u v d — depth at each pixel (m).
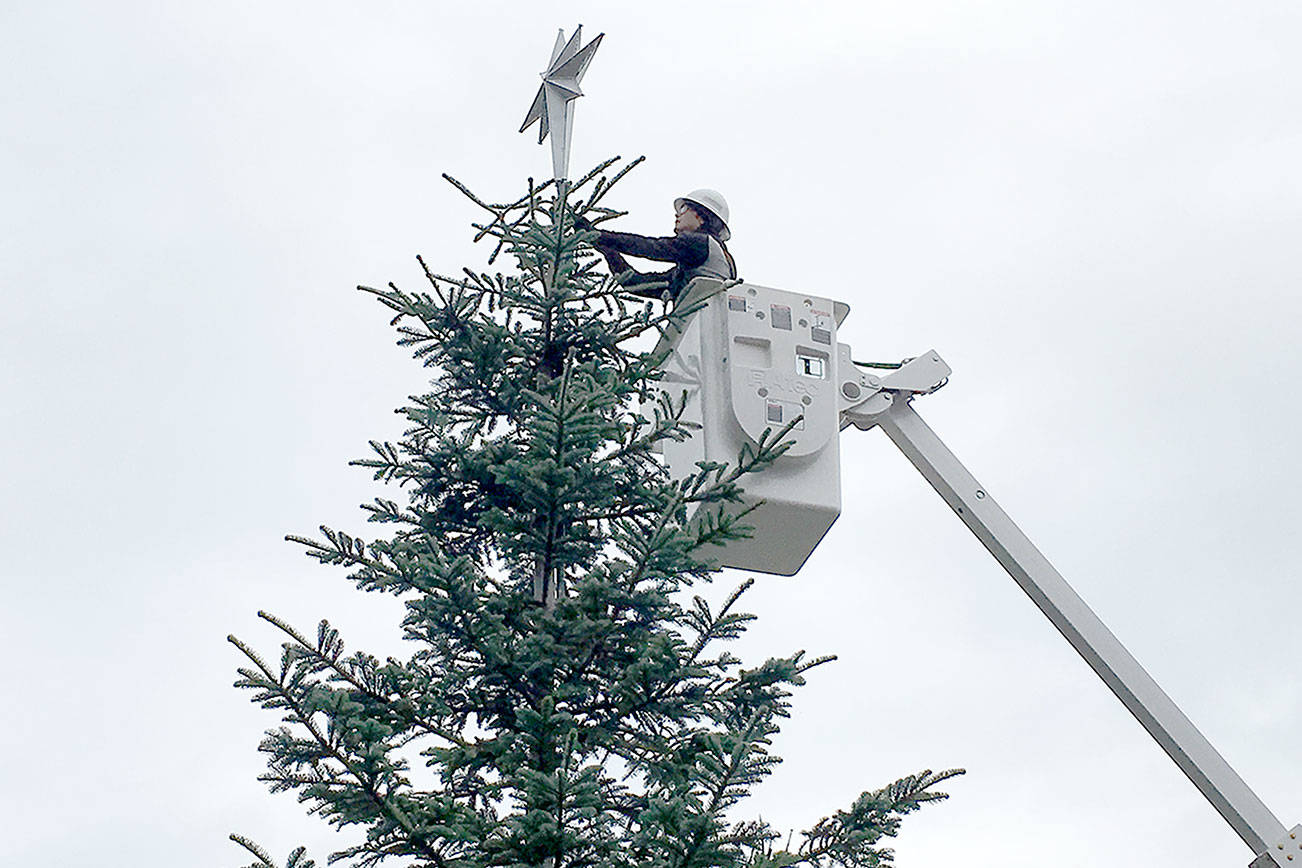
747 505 12.79
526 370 11.45
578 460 10.40
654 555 10.27
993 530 15.06
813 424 13.06
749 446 10.84
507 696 10.47
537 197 11.34
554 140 13.12
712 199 13.92
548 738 9.70
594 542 10.99
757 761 9.44
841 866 9.59
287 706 9.22
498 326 11.11
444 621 10.21
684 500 10.65
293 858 8.74
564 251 11.05
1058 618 14.88
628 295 11.73
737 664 10.30
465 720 10.52
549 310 11.22
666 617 10.45
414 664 10.20
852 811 9.59
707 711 10.27
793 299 13.44
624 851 9.45
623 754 10.37
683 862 9.05
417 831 9.30
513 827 9.38
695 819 8.96
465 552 11.14
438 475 10.91
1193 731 14.42
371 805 9.39
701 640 10.41
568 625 10.29
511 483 10.49
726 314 13.20
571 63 13.28
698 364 13.16
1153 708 14.52
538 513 10.73
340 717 9.18
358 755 9.11
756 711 9.52
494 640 10.13
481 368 11.15
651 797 9.41
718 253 13.54
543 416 10.21
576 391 10.59
